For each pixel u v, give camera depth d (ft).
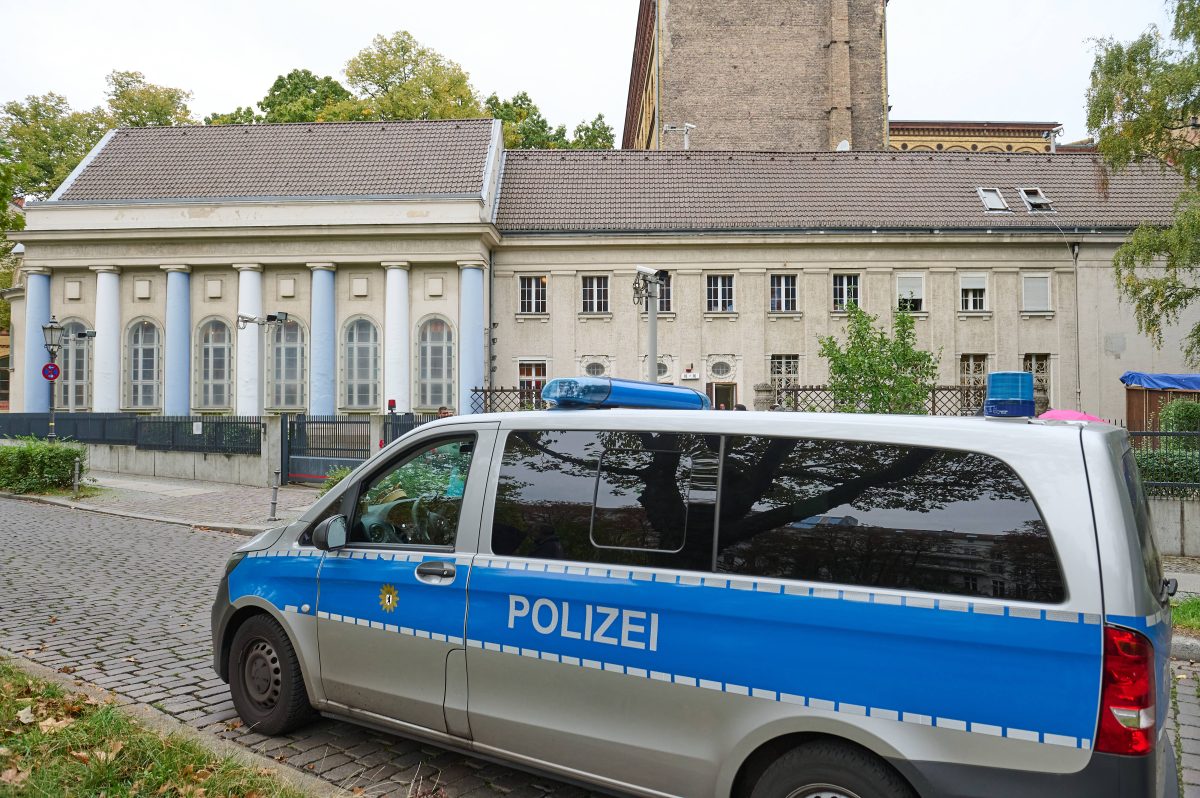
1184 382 85.51
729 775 10.19
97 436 79.20
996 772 8.77
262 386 96.27
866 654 9.47
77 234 96.07
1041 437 9.37
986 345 96.58
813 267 97.19
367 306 96.07
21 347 103.19
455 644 12.62
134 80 151.23
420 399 94.48
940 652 9.12
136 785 11.85
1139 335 96.17
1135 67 62.28
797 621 9.88
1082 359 96.12
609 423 12.09
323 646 14.35
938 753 9.01
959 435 9.74
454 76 144.77
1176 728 17.48
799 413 10.87
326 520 14.19
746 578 10.34
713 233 96.12
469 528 12.89
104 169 104.17
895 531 9.73
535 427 12.82
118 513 50.16
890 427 10.15
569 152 112.27
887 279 97.09
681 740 10.56
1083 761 8.44
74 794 11.57
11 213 31.27
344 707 14.16
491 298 97.81
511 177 107.24
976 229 95.81
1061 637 8.65
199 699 17.24
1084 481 9.00
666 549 11.03
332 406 94.99
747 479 10.73
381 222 93.45
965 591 9.20
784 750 10.11
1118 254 68.90
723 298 98.22
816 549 10.08
